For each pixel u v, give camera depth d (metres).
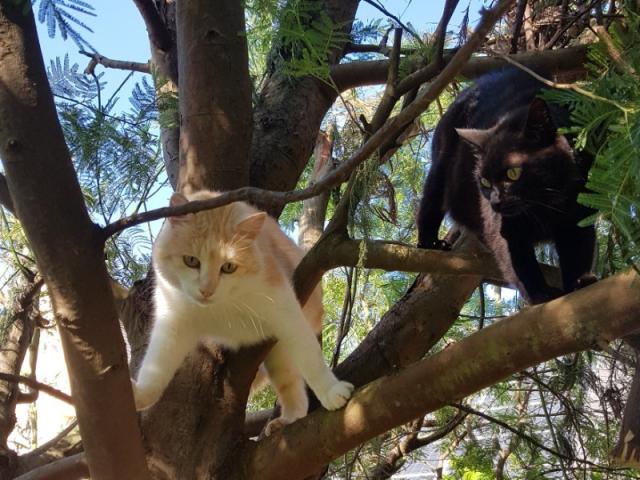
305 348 0.61
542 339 0.45
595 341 0.43
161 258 0.64
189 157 0.72
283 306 0.62
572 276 0.66
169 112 0.77
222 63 0.73
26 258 0.90
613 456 0.72
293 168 0.82
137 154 0.74
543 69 0.79
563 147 0.65
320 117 0.87
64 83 0.72
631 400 0.70
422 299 0.80
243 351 0.66
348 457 0.98
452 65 0.38
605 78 0.35
